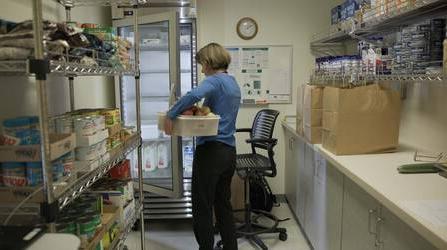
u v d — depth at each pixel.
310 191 2.65
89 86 2.60
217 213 2.52
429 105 2.16
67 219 1.40
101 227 1.55
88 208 1.55
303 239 2.88
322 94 2.40
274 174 2.86
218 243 2.75
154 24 2.87
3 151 1.19
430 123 2.15
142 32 3.07
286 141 3.66
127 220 1.99
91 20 2.69
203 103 2.28
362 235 1.69
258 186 3.28
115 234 1.79
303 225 2.93
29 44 1.11
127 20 2.89
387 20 2.07
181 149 2.82
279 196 3.84
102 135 1.62
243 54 3.66
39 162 1.18
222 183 2.44
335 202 2.08
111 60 1.73
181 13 2.95
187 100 2.09
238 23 3.62
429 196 1.35
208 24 3.60
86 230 1.41
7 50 1.08
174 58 2.67
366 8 2.29
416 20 2.08
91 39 1.53
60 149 1.23
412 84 2.35
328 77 2.82
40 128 1.09
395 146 2.09
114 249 1.71
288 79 3.70
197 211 2.37
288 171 3.58
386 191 1.41
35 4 1.03
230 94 2.29
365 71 2.33
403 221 1.26
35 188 1.17
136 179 3.11
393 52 2.04
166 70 3.23
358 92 2.01
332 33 3.06
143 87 3.26
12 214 1.15
